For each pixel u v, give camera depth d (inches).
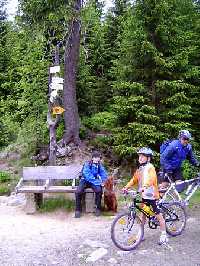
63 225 341.7
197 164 336.8
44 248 275.6
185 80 566.6
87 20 573.6
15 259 255.1
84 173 376.5
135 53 521.7
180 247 270.1
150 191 272.2
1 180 540.4
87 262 246.1
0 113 735.1
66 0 516.4
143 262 243.1
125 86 513.7
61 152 556.7
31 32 543.8
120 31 777.6
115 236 263.0
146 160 276.7
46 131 607.5
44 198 421.1
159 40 523.2
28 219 364.5
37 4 514.6
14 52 718.5
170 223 294.8
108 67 768.9
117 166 555.5
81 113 650.2
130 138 513.0
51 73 468.1
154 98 522.9
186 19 592.4
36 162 580.7
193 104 576.1
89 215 377.1
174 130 508.7
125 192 280.5
